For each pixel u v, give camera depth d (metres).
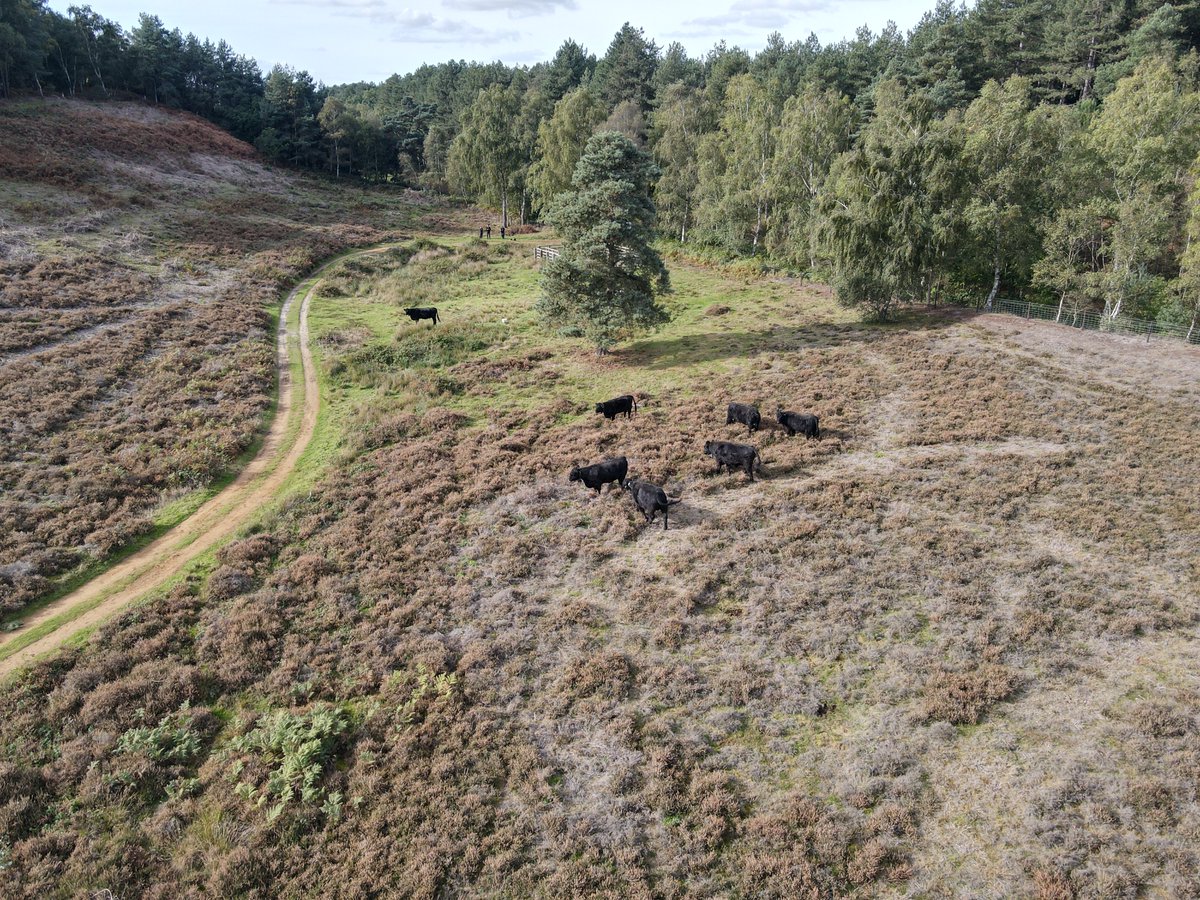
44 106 81.38
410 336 43.44
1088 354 35.69
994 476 24.88
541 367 39.25
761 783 14.16
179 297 47.72
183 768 14.98
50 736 15.70
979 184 42.66
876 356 37.47
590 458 27.83
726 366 37.78
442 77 140.62
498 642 18.30
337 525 24.33
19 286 43.66
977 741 14.71
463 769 14.84
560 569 21.45
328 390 37.03
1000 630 17.72
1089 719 15.00
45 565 21.73
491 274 62.72
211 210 71.00
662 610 19.12
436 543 22.95
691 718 15.81
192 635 19.11
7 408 30.78
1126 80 43.22
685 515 23.84
